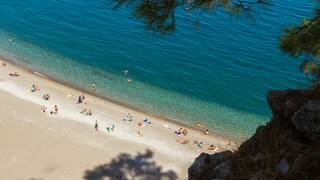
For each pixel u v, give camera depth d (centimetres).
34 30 6425
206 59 5872
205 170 927
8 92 4391
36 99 4322
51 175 3127
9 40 5966
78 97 4528
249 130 4341
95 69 5447
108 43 6222
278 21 6819
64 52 5847
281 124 852
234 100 5028
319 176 692
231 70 5650
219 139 4034
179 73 5525
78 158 3369
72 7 7431
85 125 3903
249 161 819
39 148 3444
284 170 746
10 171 3114
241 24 6806
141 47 6138
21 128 3703
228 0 930
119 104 4522
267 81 5441
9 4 7312
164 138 3872
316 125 767
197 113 4584
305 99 852
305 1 7762
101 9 7412
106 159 3397
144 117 4281
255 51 6084
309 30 1259
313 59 1441
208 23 6806
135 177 3209
